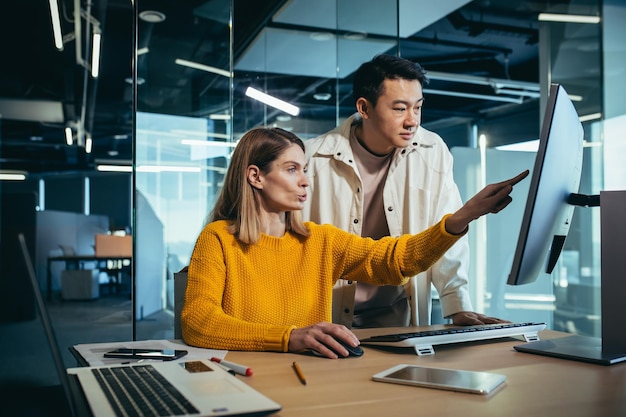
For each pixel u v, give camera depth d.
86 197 14.25
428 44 6.35
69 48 8.33
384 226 1.78
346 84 3.40
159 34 3.37
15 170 13.23
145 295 3.72
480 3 5.25
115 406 0.60
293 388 0.74
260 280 1.22
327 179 1.73
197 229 3.43
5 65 9.23
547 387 0.75
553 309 4.45
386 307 1.72
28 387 3.40
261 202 1.26
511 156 4.88
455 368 0.88
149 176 3.38
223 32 3.31
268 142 1.23
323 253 1.30
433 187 1.73
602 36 4.14
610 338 0.97
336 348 0.96
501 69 7.15
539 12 5.35
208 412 0.57
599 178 4.07
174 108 3.35
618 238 0.96
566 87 4.26
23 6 6.71
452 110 8.52
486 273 4.68
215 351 1.03
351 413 0.62
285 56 4.99
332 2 3.92
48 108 11.48
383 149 1.66
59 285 8.50
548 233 0.97
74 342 5.18
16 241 7.36
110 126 13.41
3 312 6.41
